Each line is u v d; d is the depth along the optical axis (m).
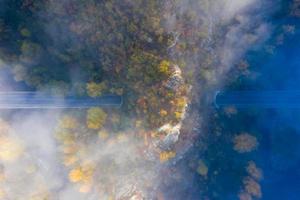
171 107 45.09
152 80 44.06
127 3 40.66
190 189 52.81
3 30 44.16
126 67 44.81
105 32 43.56
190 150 50.97
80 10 42.50
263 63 52.16
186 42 45.62
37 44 45.25
